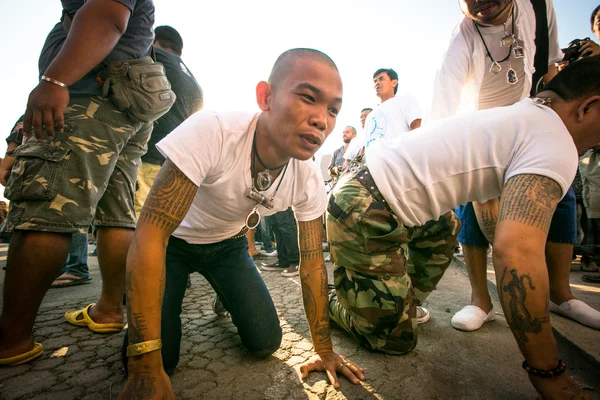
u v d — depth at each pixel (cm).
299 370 134
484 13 176
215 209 129
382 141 158
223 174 116
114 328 165
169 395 98
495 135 124
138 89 150
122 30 133
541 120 117
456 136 132
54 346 149
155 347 97
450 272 329
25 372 126
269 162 119
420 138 142
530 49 189
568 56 226
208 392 117
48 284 133
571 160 107
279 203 135
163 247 102
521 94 198
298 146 104
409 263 186
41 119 122
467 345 159
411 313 145
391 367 138
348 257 152
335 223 154
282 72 104
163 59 241
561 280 185
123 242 164
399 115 297
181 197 103
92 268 355
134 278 97
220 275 149
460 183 133
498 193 133
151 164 246
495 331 176
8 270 127
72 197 133
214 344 159
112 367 132
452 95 195
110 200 161
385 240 145
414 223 149
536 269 98
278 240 367
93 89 146
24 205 127
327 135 108
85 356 141
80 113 139
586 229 330
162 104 159
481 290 187
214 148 109
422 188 137
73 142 134
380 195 144
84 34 122
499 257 102
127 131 153
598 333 159
